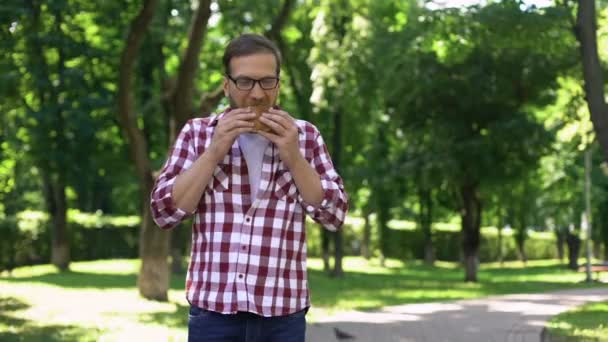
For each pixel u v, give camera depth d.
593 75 12.04
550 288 24.61
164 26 23.08
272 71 2.72
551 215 38.19
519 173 26.86
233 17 20.36
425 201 42.66
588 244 30.66
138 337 11.12
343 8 21.62
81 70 25.98
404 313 15.39
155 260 17.92
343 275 30.48
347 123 32.41
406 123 27.33
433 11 16.73
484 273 38.66
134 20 16.48
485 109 26.08
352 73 24.52
